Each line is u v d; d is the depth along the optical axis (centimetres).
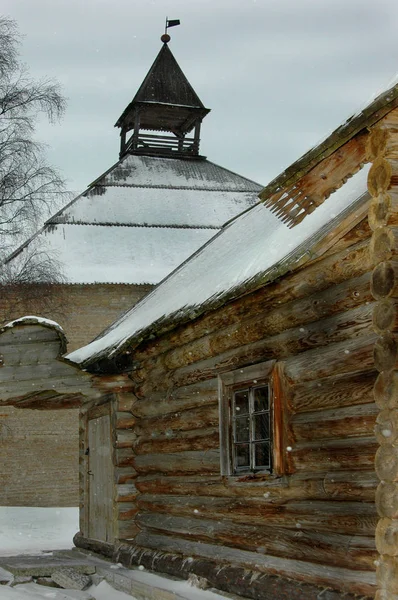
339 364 756
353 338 752
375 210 668
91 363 1234
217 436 990
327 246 743
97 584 1133
